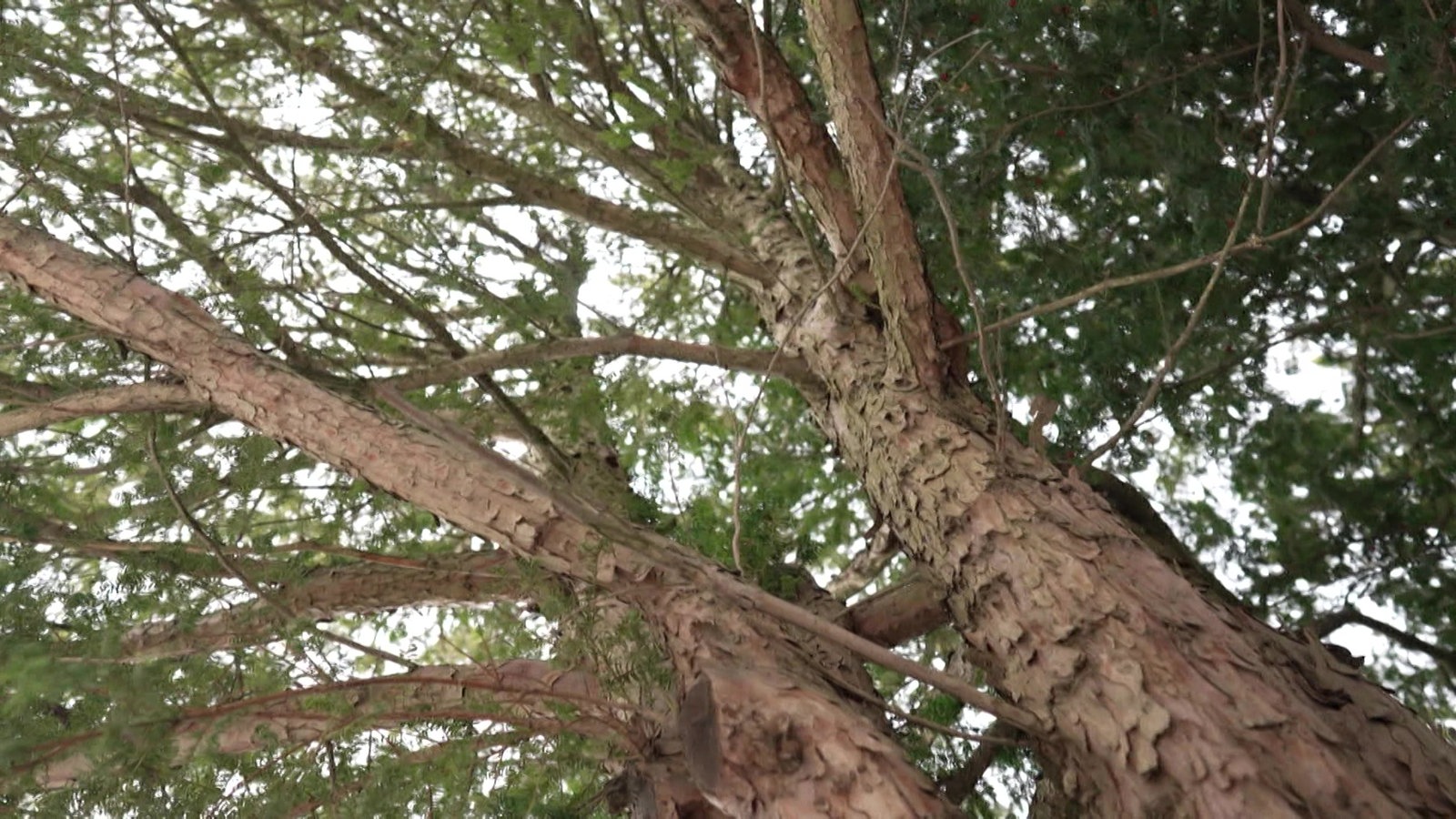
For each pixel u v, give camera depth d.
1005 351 5.00
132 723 2.43
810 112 3.56
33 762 2.49
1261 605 5.11
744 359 3.98
